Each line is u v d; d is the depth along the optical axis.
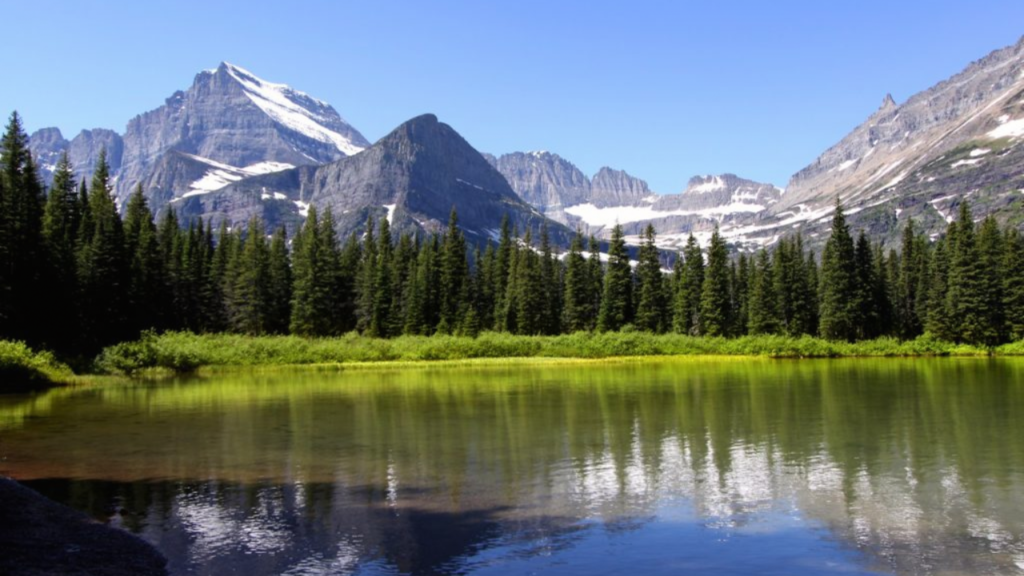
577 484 21.89
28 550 15.20
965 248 94.69
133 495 20.78
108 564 14.70
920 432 30.69
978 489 20.92
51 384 56.38
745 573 14.52
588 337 98.19
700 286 111.94
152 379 63.03
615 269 110.75
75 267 74.44
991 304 93.56
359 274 122.06
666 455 26.20
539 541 16.53
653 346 93.44
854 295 99.38
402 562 15.12
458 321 108.69
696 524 17.80
